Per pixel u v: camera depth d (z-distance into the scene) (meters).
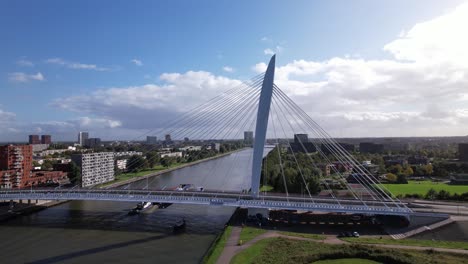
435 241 87.31
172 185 198.62
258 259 73.50
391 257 73.12
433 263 69.88
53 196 126.75
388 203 112.94
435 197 139.00
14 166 177.88
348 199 121.50
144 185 199.88
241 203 111.88
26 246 91.44
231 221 108.38
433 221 100.44
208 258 76.06
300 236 91.62
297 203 110.88
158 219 121.00
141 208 134.62
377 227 101.81
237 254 76.81
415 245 83.25
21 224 114.88
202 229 107.94
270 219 110.31
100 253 85.56
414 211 104.81
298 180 152.00
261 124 120.25
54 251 87.38
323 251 77.44
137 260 80.56
